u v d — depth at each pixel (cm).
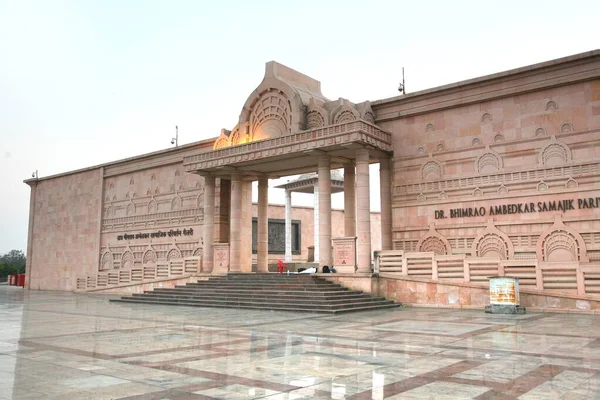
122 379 929
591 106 2484
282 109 3269
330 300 2430
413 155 3036
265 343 1362
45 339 1470
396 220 3059
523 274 2362
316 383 887
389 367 1022
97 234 4941
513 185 2677
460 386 855
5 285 6912
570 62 2514
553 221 2531
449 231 2858
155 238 4422
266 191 3781
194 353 1208
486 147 2784
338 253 2936
